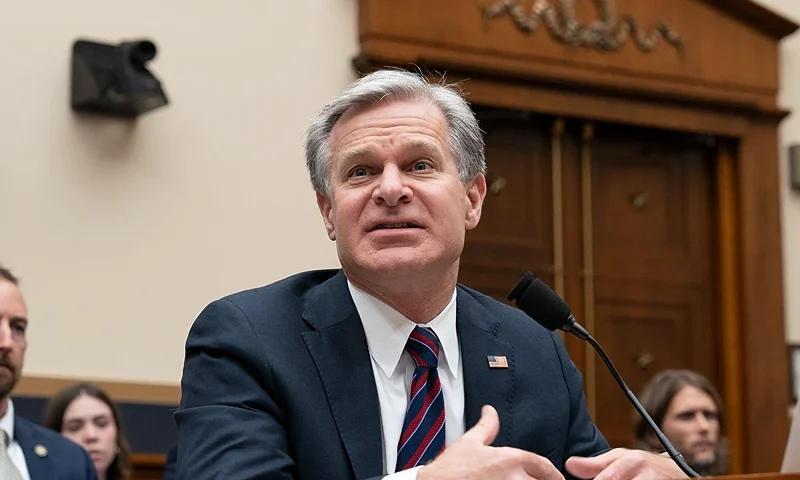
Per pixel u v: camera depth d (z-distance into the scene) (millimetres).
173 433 5055
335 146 2170
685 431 4305
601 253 6199
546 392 2215
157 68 5254
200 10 5379
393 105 2158
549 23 5965
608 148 6309
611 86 6070
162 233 5164
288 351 2055
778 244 6527
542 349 2289
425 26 5672
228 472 1842
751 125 6531
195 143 5285
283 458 1907
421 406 2100
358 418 2041
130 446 4902
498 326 2273
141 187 5145
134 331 5062
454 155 2172
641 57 6195
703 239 6504
